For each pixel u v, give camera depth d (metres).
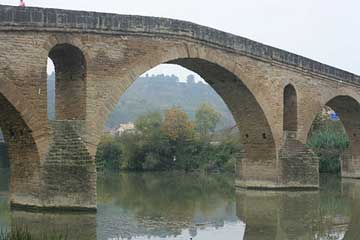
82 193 28.80
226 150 75.06
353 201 36.28
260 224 27.50
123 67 32.22
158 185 51.19
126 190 45.38
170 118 82.44
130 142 84.19
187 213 31.16
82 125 30.17
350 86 49.44
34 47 28.45
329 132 68.75
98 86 31.02
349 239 23.78
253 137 43.38
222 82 41.28
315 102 45.78
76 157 29.00
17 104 27.88
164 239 23.59
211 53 37.56
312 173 42.31
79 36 30.22
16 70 27.88
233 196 39.50
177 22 35.12
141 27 33.06
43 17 28.64
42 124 28.77
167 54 34.72
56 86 31.45
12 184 30.27
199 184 52.28
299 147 42.72
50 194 28.78
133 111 173.38
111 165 87.50
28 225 25.41
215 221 28.41
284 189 42.31
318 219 29.00
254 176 43.66
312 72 45.38
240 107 42.72
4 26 27.38
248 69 40.38
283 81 43.09
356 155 56.34
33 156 28.98
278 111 42.62
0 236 18.36
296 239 23.73
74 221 26.97
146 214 30.53
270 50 41.81
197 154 80.31
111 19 31.50
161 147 82.00
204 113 90.88
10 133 29.81
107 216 29.20
